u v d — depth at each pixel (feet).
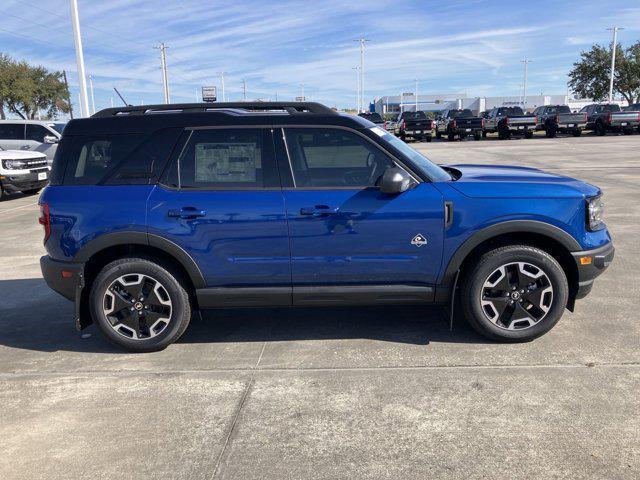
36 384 12.48
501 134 101.81
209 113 13.76
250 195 13.35
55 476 9.13
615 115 97.25
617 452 9.29
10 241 28.45
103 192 13.53
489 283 13.58
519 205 13.17
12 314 17.31
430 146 88.84
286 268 13.51
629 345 13.43
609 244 13.87
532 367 12.47
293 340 14.57
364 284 13.71
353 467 9.14
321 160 13.57
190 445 9.92
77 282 13.57
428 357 13.21
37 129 54.24
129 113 14.43
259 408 11.13
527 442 9.65
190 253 13.42
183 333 14.84
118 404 11.46
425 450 9.53
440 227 13.24
